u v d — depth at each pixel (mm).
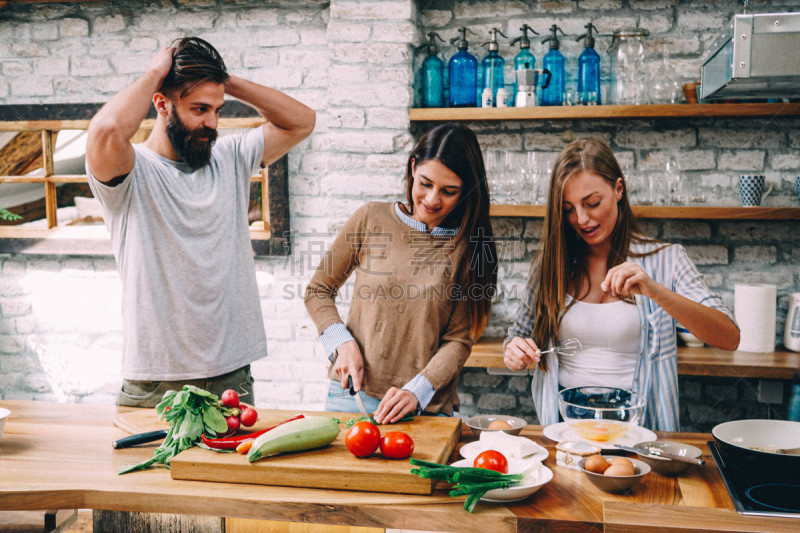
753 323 2527
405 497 1175
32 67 3125
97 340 3201
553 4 2783
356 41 2738
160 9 3031
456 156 1571
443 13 2859
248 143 2031
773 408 2684
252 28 2982
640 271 1528
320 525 1354
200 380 1800
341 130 2773
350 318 1795
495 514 1116
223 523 1390
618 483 1185
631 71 2584
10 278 3230
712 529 1038
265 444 1255
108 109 1606
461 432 1578
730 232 2717
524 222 2854
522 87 2643
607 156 1680
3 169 3145
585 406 1432
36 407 1777
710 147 2711
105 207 1714
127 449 1445
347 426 1521
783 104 2453
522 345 1660
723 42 1995
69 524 2137
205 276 1799
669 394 1729
